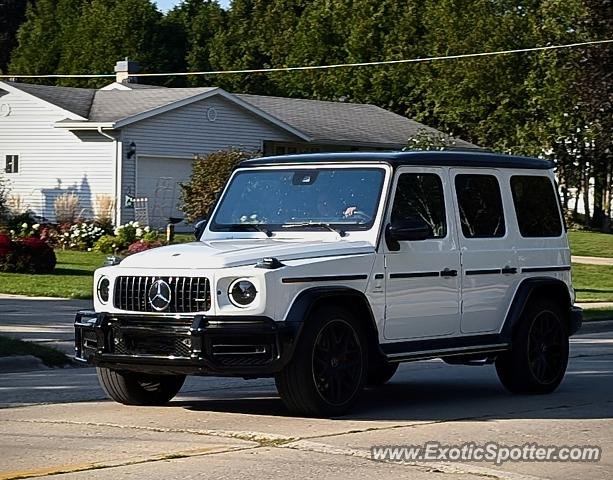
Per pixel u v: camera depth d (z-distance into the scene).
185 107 50.25
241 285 11.70
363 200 13.07
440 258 13.41
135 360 12.05
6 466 9.95
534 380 14.57
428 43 70.75
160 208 49.88
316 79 75.44
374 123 61.19
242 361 11.71
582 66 44.53
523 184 14.85
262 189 13.81
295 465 10.02
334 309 12.20
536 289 14.58
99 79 81.00
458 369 17.73
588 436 11.70
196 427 11.88
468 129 68.69
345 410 12.45
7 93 51.31
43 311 24.50
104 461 10.13
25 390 14.98
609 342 22.88
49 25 87.62
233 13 85.25
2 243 33.34
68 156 49.75
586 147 66.31
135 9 82.56
